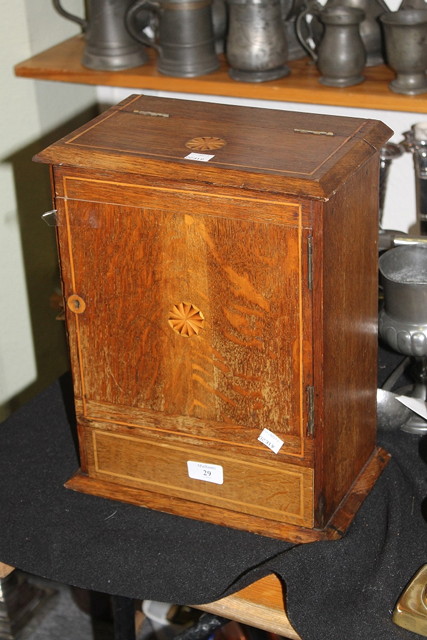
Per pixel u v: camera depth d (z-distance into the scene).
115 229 1.07
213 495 1.17
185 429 1.14
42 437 1.33
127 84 1.59
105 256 1.09
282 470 1.11
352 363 1.13
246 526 1.15
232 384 1.09
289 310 1.02
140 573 1.12
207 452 1.14
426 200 1.49
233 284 1.04
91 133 1.11
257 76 1.53
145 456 1.19
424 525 1.13
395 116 1.65
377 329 1.22
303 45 1.55
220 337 1.07
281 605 1.11
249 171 0.99
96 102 1.87
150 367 1.13
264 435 1.10
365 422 1.21
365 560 1.09
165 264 1.06
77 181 1.06
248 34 1.49
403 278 1.32
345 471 1.17
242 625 1.44
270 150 1.04
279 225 0.99
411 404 1.26
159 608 1.62
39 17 1.70
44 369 1.92
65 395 1.42
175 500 1.19
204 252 1.04
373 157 1.08
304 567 1.07
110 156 1.04
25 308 1.82
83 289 1.12
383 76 1.54
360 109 1.67
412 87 1.45
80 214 1.08
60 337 1.95
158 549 1.13
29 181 1.75
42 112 1.74
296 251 0.99
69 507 1.21
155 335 1.11
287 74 1.55
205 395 1.11
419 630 1.01
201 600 1.08
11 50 1.65
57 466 1.28
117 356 1.14
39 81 1.71
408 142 1.46
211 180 0.99
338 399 1.10
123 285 1.10
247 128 1.11
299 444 1.08
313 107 1.69
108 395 1.17
